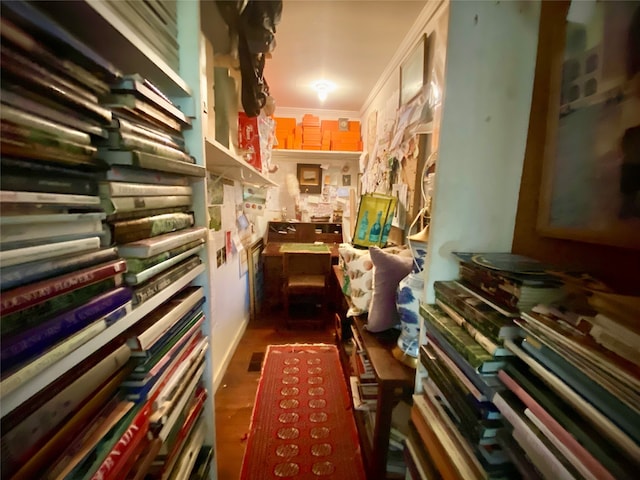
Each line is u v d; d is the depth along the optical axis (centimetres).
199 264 79
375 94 258
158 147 58
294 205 350
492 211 86
